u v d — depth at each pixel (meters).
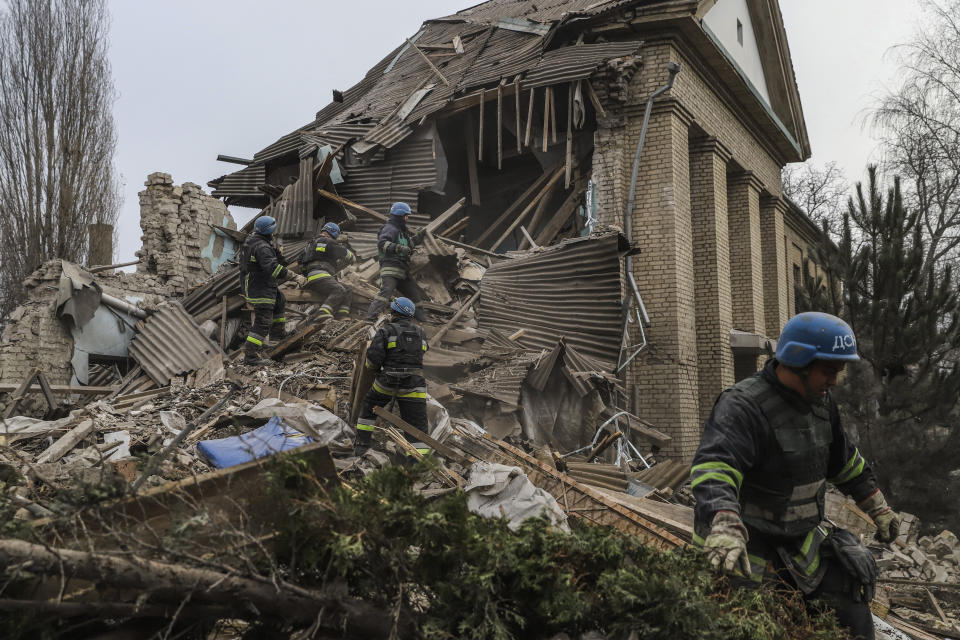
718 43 13.56
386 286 9.20
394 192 13.20
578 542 2.42
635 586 2.23
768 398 2.74
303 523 2.27
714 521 2.45
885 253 10.82
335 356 8.34
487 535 2.37
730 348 14.22
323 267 9.55
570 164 12.59
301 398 7.11
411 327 5.86
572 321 10.20
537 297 10.50
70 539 2.17
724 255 14.42
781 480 2.76
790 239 21.33
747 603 2.46
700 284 14.09
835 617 2.70
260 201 17.02
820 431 2.80
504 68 13.24
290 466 2.36
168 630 1.97
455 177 14.99
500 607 2.25
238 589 2.06
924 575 7.69
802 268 22.56
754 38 17.14
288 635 2.23
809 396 2.73
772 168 18.22
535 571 2.26
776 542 2.79
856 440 10.91
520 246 12.86
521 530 2.44
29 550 1.80
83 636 2.09
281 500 2.35
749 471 2.80
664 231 12.34
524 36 14.26
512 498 4.44
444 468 5.27
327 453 2.50
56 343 9.30
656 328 12.23
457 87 13.34
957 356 11.01
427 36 17.73
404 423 5.61
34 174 19.50
